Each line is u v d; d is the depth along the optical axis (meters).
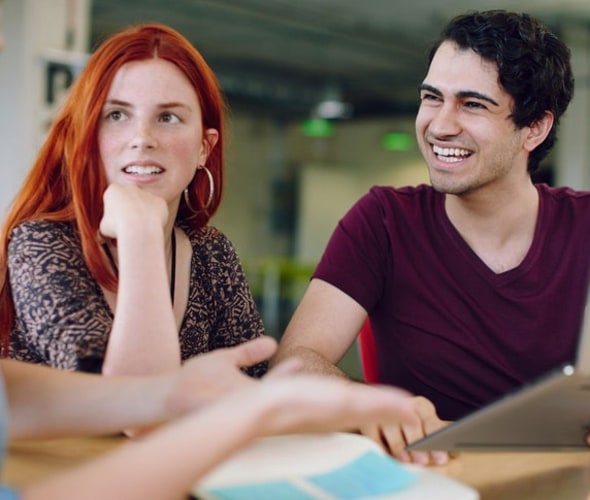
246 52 12.85
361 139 16.55
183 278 1.80
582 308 1.91
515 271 1.90
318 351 1.89
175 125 1.64
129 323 1.35
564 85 1.91
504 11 1.85
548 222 1.94
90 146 1.60
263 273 11.48
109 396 1.14
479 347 1.91
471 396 1.92
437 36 1.98
